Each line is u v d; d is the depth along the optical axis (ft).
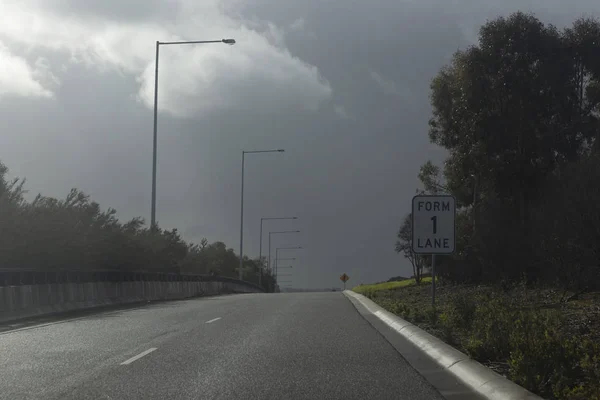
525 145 105.50
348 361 39.47
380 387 31.83
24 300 72.08
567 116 108.99
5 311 67.77
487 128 106.83
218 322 63.41
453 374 34.99
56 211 103.35
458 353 38.27
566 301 66.28
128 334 53.42
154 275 121.39
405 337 50.83
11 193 97.55
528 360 30.22
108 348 45.14
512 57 108.58
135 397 29.76
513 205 108.06
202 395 30.17
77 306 85.56
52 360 40.06
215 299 113.60
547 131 106.01
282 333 53.88
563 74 107.55
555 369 29.40
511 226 104.22
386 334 53.26
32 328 58.65
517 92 106.52
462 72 111.14
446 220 59.21
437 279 121.08
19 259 90.84
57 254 97.25
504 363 35.04
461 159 113.19
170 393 30.58
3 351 43.98
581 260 69.36
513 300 68.03
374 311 77.20
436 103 125.59
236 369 36.76
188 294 144.56
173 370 36.45
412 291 114.52
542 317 45.44
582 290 68.08
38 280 81.10
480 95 108.99
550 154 105.50
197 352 43.11
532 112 106.93
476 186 118.73
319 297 119.85
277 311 77.82
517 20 108.47
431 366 37.78
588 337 40.83
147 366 37.76
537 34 107.55
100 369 36.83
